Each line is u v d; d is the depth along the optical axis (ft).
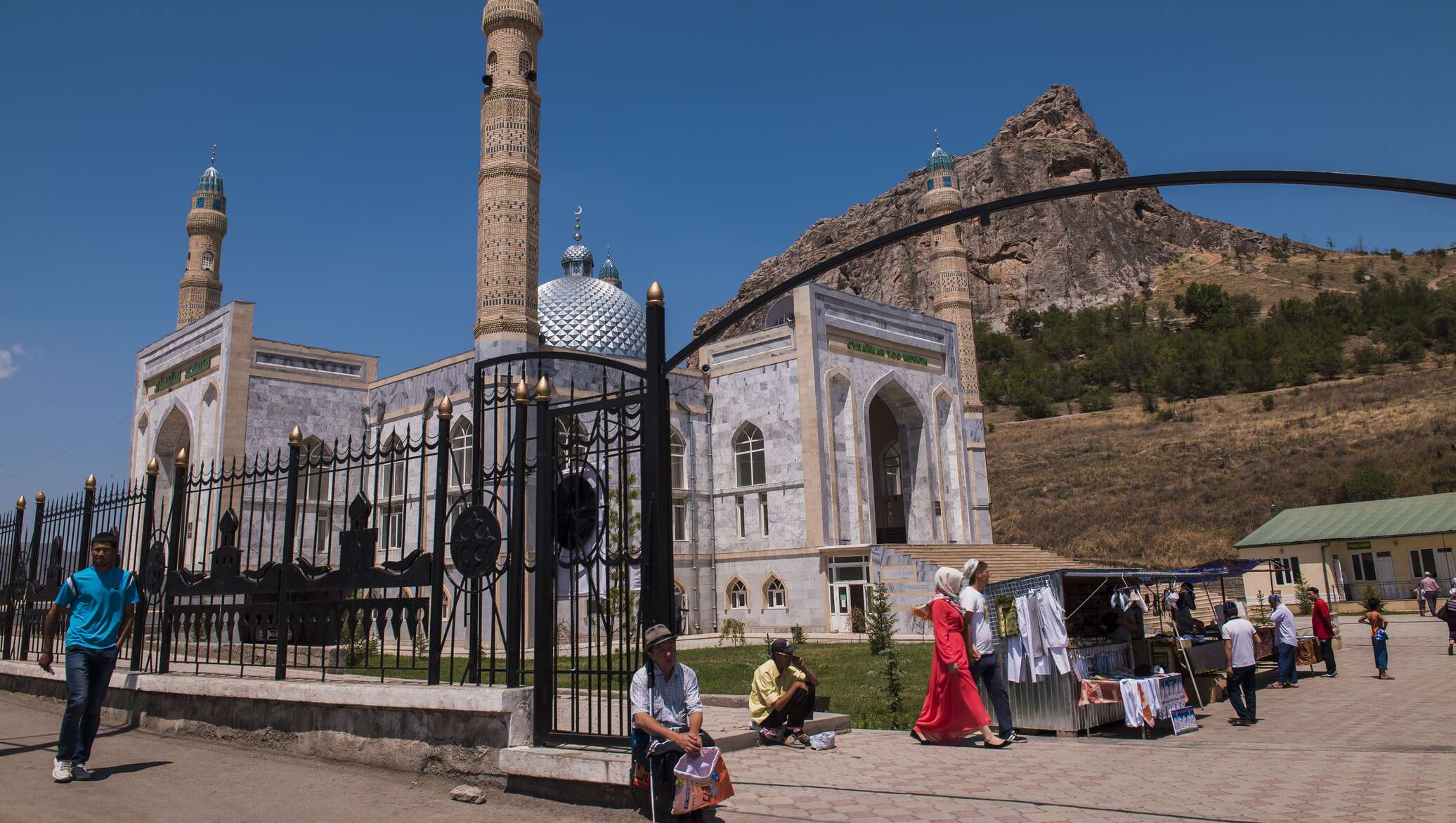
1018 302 416.05
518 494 26.94
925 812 23.27
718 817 23.11
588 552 25.88
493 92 101.65
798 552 109.81
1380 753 31.50
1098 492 204.64
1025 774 28.09
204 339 117.39
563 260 162.81
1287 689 55.83
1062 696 36.24
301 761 29.40
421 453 29.63
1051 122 490.49
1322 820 22.13
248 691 31.94
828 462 111.24
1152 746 33.99
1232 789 25.71
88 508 42.55
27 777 28.09
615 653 64.49
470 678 27.50
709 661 69.67
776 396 115.44
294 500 32.86
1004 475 231.91
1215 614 68.80
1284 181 18.71
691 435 118.62
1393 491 159.22
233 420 108.27
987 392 319.47
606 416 26.48
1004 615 37.78
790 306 150.92
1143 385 290.35
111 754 31.27
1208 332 341.62
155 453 124.77
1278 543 132.16
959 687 33.86
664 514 24.14
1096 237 431.43
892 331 125.70
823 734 33.78
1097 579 46.03
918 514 126.62
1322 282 400.06
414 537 104.99
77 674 27.81
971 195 447.83
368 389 118.93
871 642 73.51
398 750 27.53
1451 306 302.04
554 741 25.27
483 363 29.48
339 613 31.22
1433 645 79.00
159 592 38.09
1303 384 263.70
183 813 23.56
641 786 21.67
